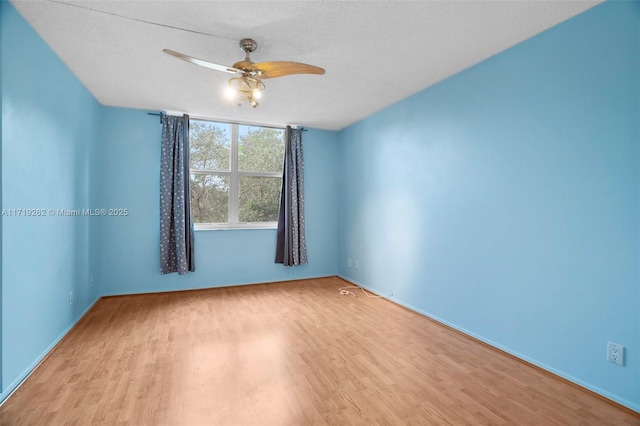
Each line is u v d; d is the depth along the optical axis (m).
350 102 3.88
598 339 2.04
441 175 3.24
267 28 2.27
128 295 4.16
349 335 2.96
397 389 2.10
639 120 1.85
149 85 3.35
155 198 4.27
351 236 4.93
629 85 1.89
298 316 3.46
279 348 2.68
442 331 3.06
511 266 2.56
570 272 2.18
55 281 2.67
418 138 3.55
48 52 2.51
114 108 4.06
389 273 4.04
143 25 2.24
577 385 2.12
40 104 2.39
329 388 2.10
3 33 1.93
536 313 2.38
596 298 2.04
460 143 3.02
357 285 4.74
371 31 2.31
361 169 4.64
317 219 5.22
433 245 3.35
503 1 1.97
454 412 1.87
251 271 4.80
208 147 4.60
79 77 3.12
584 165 2.10
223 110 4.21
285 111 4.25
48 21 2.19
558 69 2.24
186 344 2.75
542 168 2.34
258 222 4.93
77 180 3.16
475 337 2.87
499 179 2.65
